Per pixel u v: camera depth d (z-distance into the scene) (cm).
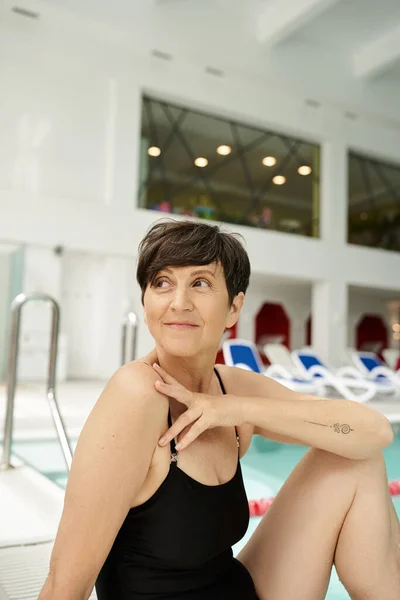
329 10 1116
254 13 1168
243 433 131
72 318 1061
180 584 101
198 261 101
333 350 1317
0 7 959
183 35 1102
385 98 1373
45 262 1001
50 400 282
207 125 1241
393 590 118
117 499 92
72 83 1038
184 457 102
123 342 489
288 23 1090
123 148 1076
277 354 938
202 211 1252
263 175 1337
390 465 430
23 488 253
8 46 979
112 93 1075
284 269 1266
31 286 987
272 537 124
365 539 116
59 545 93
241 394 137
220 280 105
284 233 1277
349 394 718
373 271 1402
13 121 984
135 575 100
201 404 104
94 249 1038
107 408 95
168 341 104
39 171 1004
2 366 962
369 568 117
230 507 107
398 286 1449
